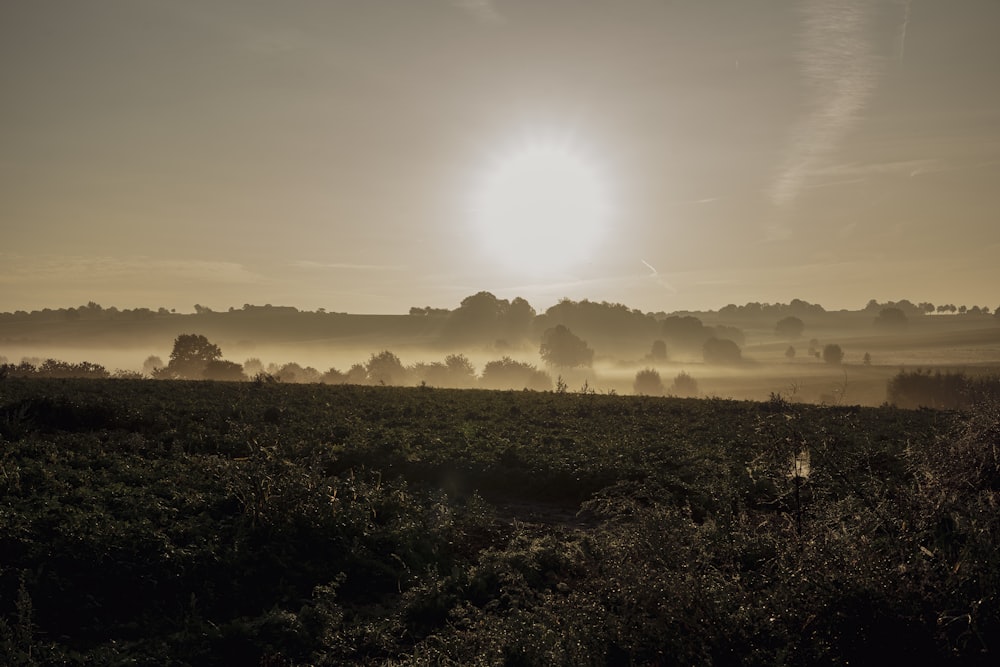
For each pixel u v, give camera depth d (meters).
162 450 22.88
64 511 15.20
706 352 197.25
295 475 17.66
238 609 12.91
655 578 9.24
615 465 23.41
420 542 16.30
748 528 11.27
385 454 25.14
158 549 13.83
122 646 11.12
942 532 9.41
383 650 11.41
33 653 10.27
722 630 8.70
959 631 8.23
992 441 11.27
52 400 28.55
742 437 28.59
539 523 18.97
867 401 89.50
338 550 15.41
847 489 10.85
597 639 9.05
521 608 12.45
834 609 8.45
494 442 27.48
